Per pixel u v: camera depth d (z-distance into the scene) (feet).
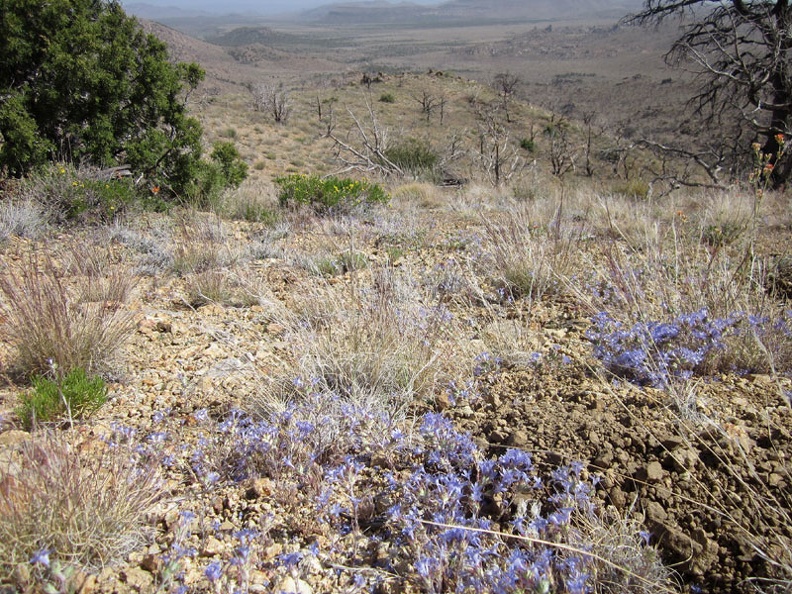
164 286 19.02
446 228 28.40
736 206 28.12
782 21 61.98
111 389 11.98
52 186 26.43
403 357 11.59
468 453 8.77
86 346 12.42
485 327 14.05
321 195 32.35
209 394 11.68
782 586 6.40
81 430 9.92
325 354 11.80
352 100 223.10
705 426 8.55
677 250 15.38
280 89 187.21
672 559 7.17
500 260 18.37
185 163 33.71
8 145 28.96
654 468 8.15
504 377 11.50
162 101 34.99
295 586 6.95
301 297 16.07
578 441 8.84
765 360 10.80
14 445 9.09
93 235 23.20
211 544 7.61
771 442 8.38
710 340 11.14
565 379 11.16
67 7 32.07
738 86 65.36
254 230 27.76
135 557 7.43
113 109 33.50
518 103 228.63
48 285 13.69
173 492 8.75
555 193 41.68
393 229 26.12
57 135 32.55
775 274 15.56
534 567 6.15
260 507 8.32
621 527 7.13
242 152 120.16
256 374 11.64
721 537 7.20
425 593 6.75
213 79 481.87
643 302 12.69
